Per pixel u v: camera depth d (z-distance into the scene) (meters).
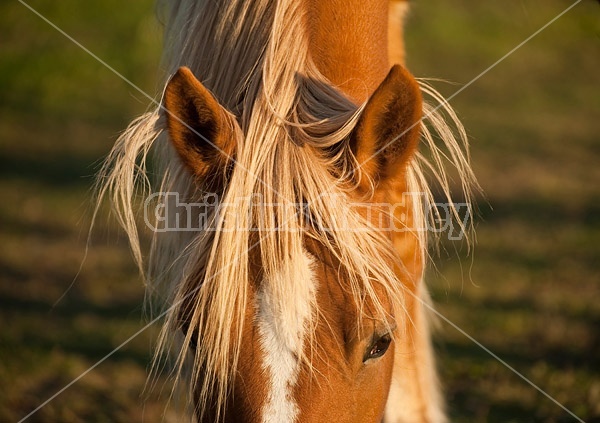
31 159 15.47
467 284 9.27
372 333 3.23
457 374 6.97
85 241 11.27
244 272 3.18
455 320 8.20
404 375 4.88
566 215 12.09
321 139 3.43
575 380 6.68
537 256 10.24
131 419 6.27
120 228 11.47
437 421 5.15
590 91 21.03
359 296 3.21
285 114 3.51
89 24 21.94
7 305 8.93
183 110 3.40
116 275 9.87
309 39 3.95
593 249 10.48
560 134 17.30
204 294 3.23
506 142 16.56
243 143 3.40
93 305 8.94
